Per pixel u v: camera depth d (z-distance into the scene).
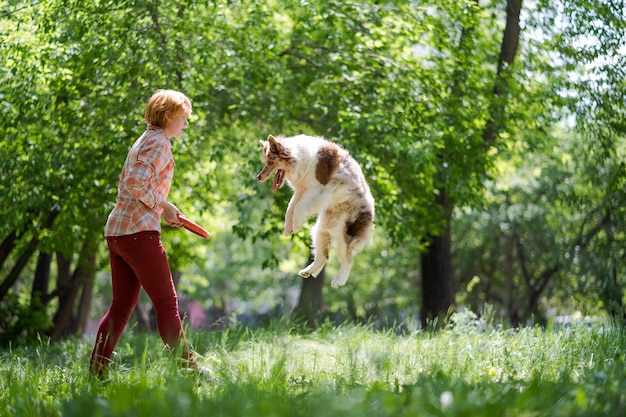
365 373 5.07
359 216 5.77
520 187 21.62
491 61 14.59
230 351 6.97
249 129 13.52
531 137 15.36
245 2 11.84
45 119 11.41
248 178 12.54
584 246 16.80
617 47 12.12
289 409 3.48
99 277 27.11
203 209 13.80
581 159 15.77
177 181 12.41
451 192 12.64
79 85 11.34
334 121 12.51
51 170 11.12
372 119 11.40
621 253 15.89
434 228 13.28
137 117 11.16
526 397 3.50
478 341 6.39
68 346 8.23
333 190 5.68
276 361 5.18
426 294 14.84
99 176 11.53
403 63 12.59
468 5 12.37
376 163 12.05
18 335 13.00
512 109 13.20
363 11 12.54
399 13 12.82
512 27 13.54
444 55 13.67
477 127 12.57
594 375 4.05
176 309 5.22
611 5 12.05
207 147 13.51
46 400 4.41
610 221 16.08
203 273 32.41
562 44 12.59
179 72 11.36
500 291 26.52
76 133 11.66
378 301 28.25
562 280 22.73
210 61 11.24
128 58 11.22
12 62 10.35
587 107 12.67
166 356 5.47
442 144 11.69
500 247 25.16
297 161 5.62
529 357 5.45
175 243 15.61
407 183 13.04
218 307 36.69
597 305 14.71
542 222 22.19
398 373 5.16
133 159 5.09
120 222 5.08
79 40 10.93
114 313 5.26
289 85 12.60
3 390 4.72
